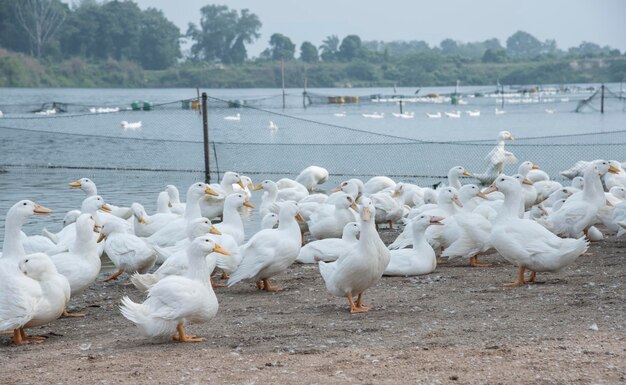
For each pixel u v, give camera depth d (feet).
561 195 55.62
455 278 40.52
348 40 491.31
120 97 322.34
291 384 23.85
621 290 35.65
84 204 48.91
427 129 167.94
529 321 30.60
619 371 23.98
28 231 57.67
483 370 24.45
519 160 102.78
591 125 168.55
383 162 104.68
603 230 55.98
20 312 29.96
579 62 440.04
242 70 458.09
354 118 203.62
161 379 24.90
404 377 24.13
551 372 24.04
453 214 48.06
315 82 458.50
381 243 34.22
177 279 29.81
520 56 542.16
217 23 495.41
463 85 455.22
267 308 35.83
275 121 189.78
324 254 44.83
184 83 442.50
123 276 45.14
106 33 439.63
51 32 433.89
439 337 28.68
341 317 33.19
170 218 50.85
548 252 36.88
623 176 63.77
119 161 106.73
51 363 27.55
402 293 37.47
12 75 406.82
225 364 26.30
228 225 45.78
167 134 153.89
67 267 36.19
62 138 140.46
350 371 24.91
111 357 27.91
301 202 56.49
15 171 96.37
